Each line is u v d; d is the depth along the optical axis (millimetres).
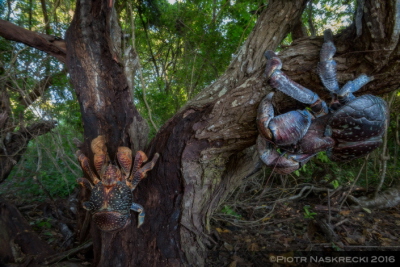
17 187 4488
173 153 2158
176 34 5617
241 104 1896
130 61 2863
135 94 5215
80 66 2270
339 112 1319
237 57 2607
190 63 5012
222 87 2406
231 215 3791
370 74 1559
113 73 2355
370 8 1317
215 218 3709
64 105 4137
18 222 2902
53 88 3959
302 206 4496
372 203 4375
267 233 3551
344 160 1523
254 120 1889
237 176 2539
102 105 2299
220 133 2006
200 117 2107
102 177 1794
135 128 2441
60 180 4473
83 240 2990
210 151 2090
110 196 1716
